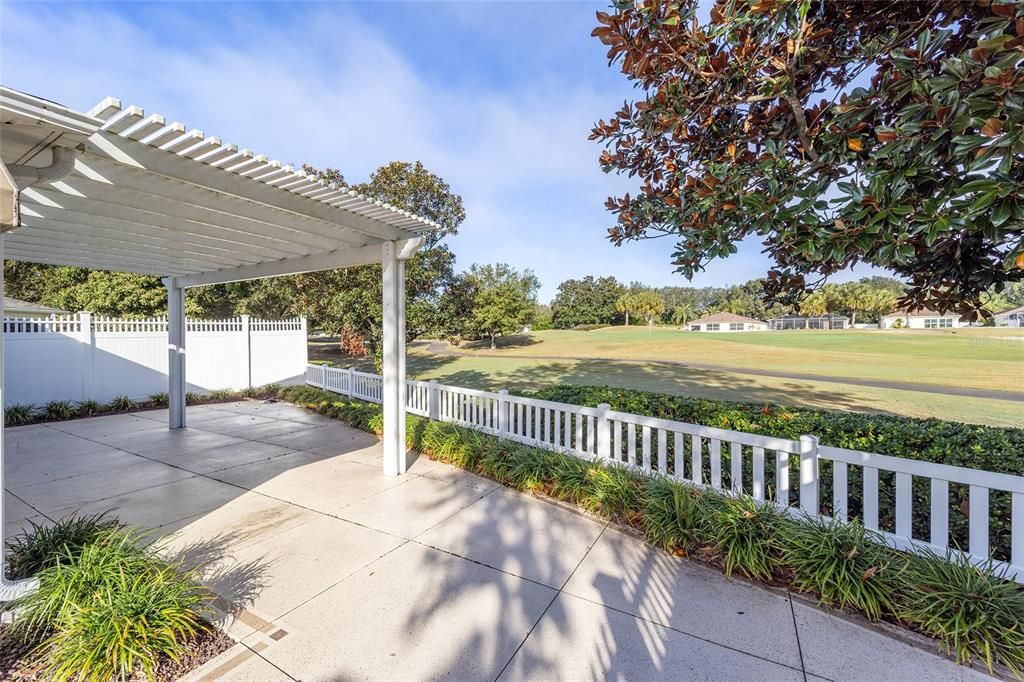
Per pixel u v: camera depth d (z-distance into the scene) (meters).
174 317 7.50
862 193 2.65
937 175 2.48
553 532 3.63
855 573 2.60
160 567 2.66
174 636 2.18
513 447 5.29
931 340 31.02
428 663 2.19
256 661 2.19
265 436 7.00
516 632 2.41
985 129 2.01
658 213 3.92
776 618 2.51
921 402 10.16
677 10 3.20
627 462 4.55
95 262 6.41
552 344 32.41
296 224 4.31
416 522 3.82
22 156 2.36
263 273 6.35
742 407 4.97
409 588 2.83
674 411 5.15
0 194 1.91
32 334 8.37
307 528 3.70
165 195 3.34
